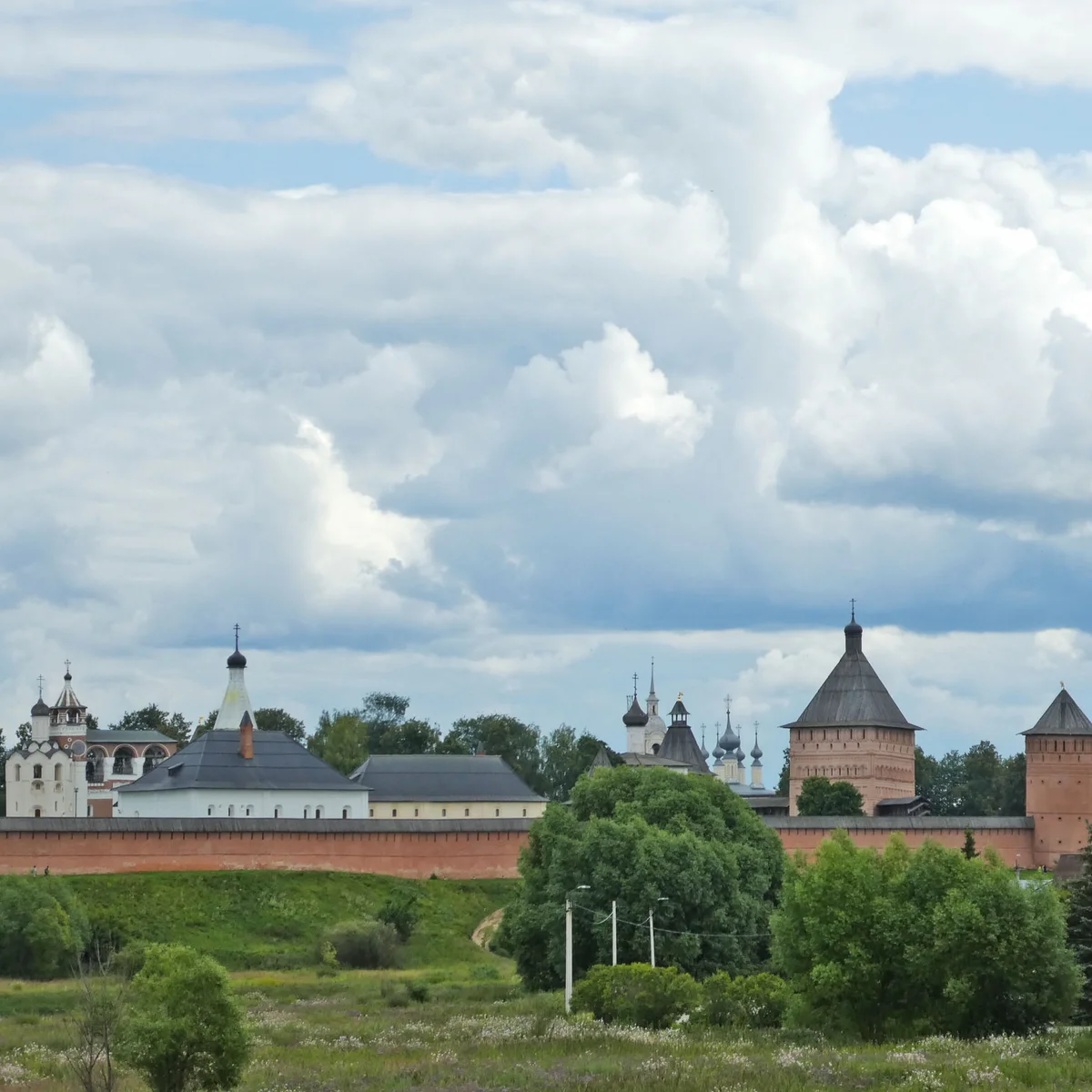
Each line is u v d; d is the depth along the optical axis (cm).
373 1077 11706
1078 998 14688
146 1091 11294
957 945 13812
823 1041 13750
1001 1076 11181
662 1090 10856
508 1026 14650
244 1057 11094
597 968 15925
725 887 19325
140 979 11162
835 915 14375
